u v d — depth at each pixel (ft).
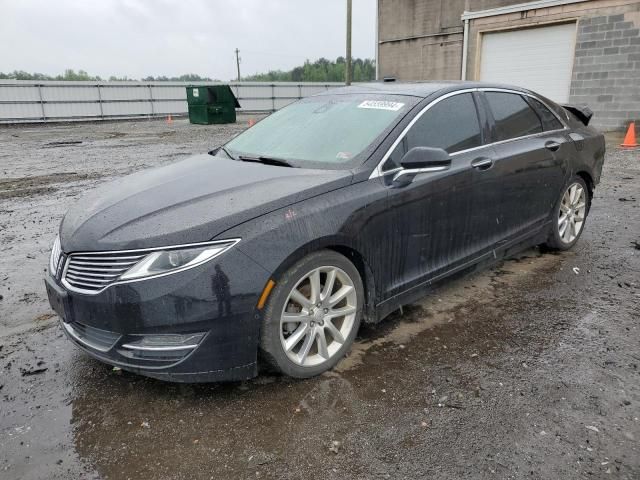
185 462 7.64
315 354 9.90
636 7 45.88
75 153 47.52
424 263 11.50
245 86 130.00
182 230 8.36
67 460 7.74
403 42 67.31
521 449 7.77
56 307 9.32
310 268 9.21
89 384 9.70
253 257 8.45
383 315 10.90
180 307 8.12
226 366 8.61
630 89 47.65
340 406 8.86
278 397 9.14
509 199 13.41
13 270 16.02
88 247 8.70
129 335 8.34
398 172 10.66
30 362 10.53
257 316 8.62
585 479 7.17
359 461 7.59
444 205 11.53
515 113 14.20
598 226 19.49
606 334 11.25
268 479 7.29
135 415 8.75
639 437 8.00
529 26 53.78
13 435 8.29
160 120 111.86
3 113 99.50
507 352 10.56
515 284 14.10
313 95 14.57
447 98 12.33
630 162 33.58
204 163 12.19
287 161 11.25
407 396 9.11
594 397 9.02
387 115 11.59
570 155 15.52
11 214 23.34
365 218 9.93
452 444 7.90
